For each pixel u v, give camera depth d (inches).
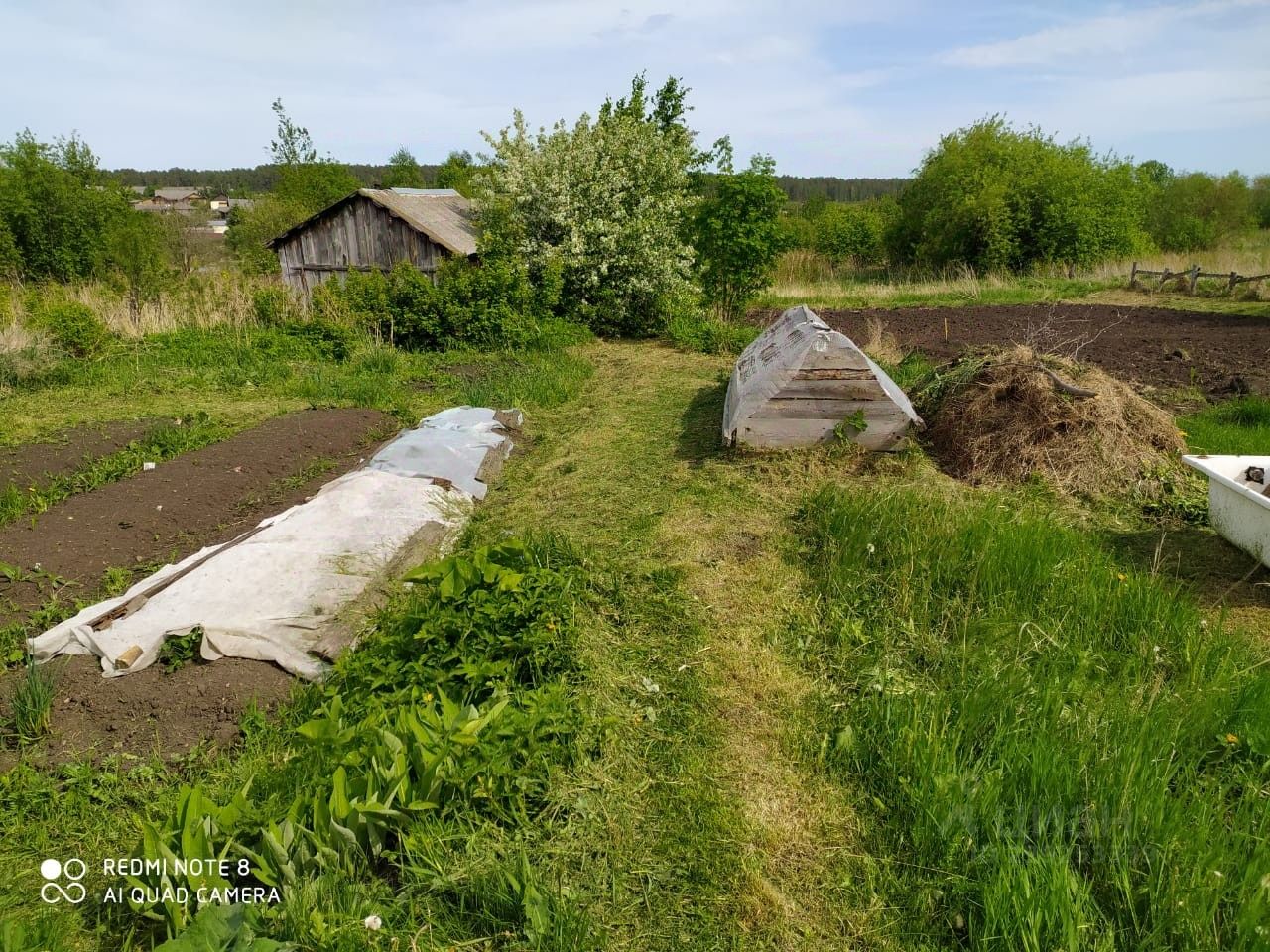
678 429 323.6
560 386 394.9
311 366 438.3
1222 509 208.8
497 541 221.8
